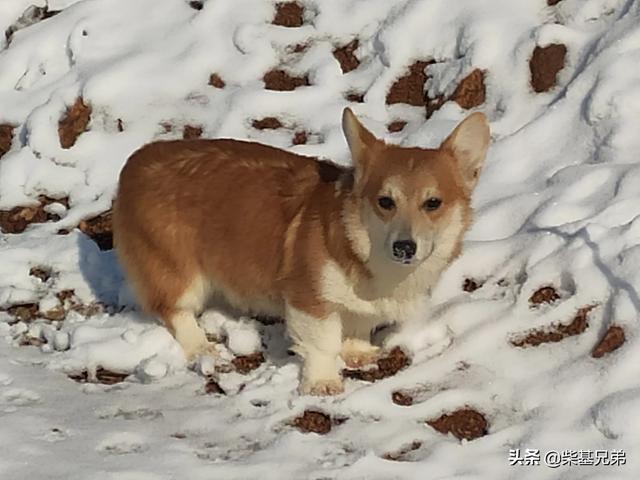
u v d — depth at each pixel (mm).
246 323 1976
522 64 2270
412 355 1873
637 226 1890
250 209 1841
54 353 1940
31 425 1716
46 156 2352
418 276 1776
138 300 1943
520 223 2033
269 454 1668
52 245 2176
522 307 1880
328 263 1766
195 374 1879
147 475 1609
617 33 2213
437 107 2307
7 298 2072
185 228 1875
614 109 2125
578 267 1880
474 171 1783
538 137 2170
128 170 1926
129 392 1830
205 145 1913
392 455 1684
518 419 1731
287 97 2355
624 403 1670
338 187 1780
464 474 1628
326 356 1812
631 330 1780
